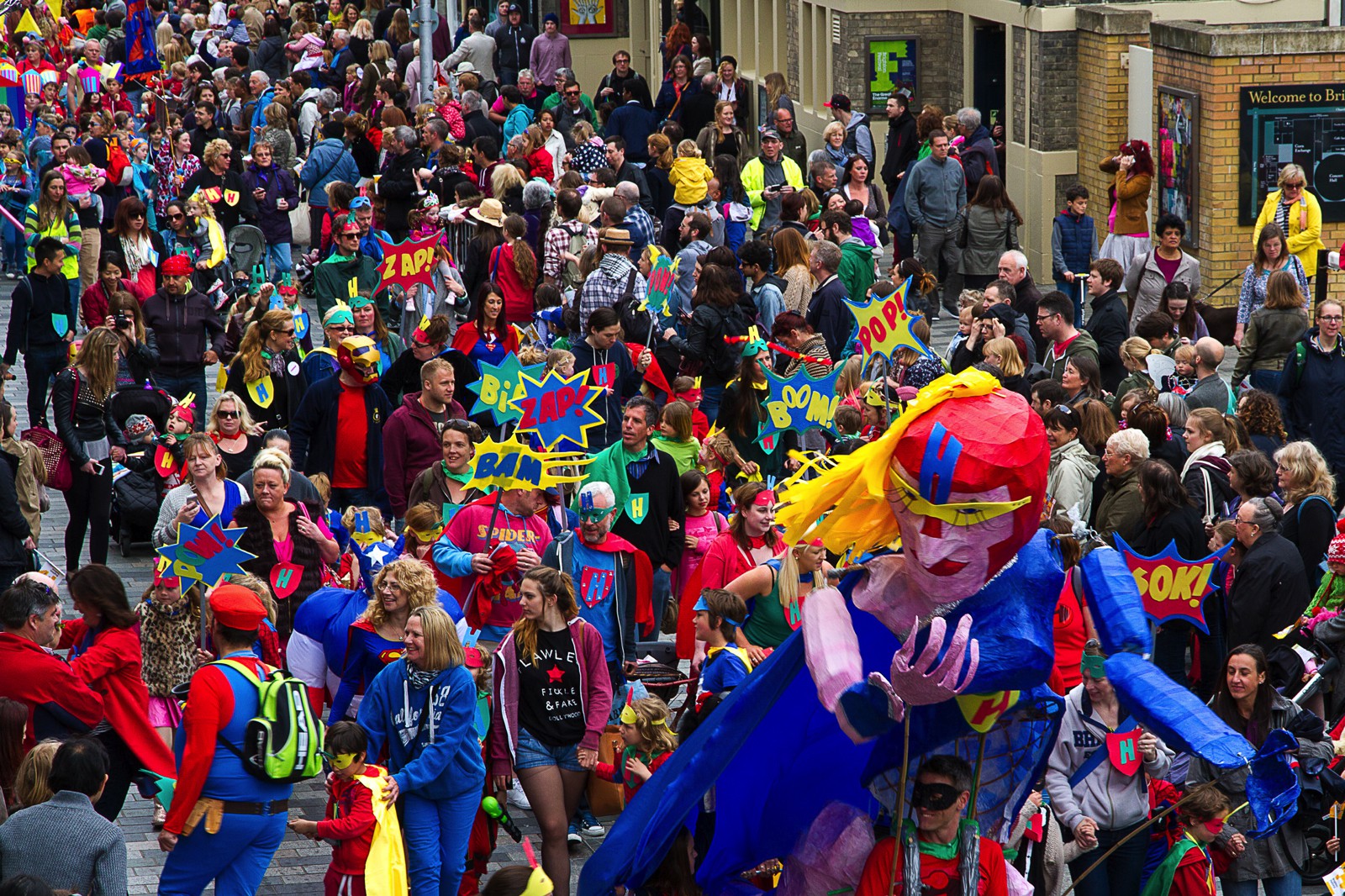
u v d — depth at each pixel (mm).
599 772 20516
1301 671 22797
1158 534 24594
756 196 53844
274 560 24188
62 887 16641
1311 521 25469
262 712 18656
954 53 65500
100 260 46344
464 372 34719
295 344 33781
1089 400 28766
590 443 32875
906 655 11852
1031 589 12734
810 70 72812
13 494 26625
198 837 18562
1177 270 43062
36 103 62031
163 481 32219
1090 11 55906
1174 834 19359
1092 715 19062
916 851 13578
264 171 53062
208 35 89875
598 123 70562
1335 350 34125
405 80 77188
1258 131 49781
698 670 22984
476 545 23625
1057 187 58094
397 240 52438
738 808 14531
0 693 19828
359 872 18531
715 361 34938
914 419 12328
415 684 19062
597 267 37656
